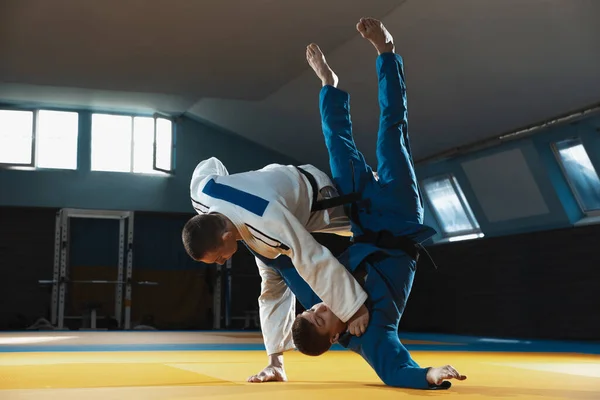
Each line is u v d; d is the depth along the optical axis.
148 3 8.30
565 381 3.16
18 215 14.62
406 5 8.31
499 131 10.75
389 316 2.61
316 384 2.80
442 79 9.80
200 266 15.70
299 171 2.79
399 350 2.56
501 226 12.33
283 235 2.53
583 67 8.45
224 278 15.80
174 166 15.03
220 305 15.38
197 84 11.73
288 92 12.03
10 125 14.10
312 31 9.20
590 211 10.90
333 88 3.06
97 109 14.51
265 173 2.73
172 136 15.12
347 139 2.97
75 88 13.09
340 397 2.26
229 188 2.65
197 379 3.11
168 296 15.41
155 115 14.81
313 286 2.53
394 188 2.81
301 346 2.57
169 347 6.56
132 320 15.09
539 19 7.84
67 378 3.13
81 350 5.95
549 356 5.88
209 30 9.20
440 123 11.17
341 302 2.52
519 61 8.78
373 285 2.62
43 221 14.74
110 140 14.65
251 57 10.30
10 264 14.48
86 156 14.45
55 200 14.20
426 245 14.20
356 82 10.62
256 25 9.02
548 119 9.90
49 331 12.57
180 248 15.62
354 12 8.58
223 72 11.05
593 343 9.45
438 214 13.90
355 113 11.54
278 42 9.63
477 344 8.58
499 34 8.36
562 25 7.80
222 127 15.07
